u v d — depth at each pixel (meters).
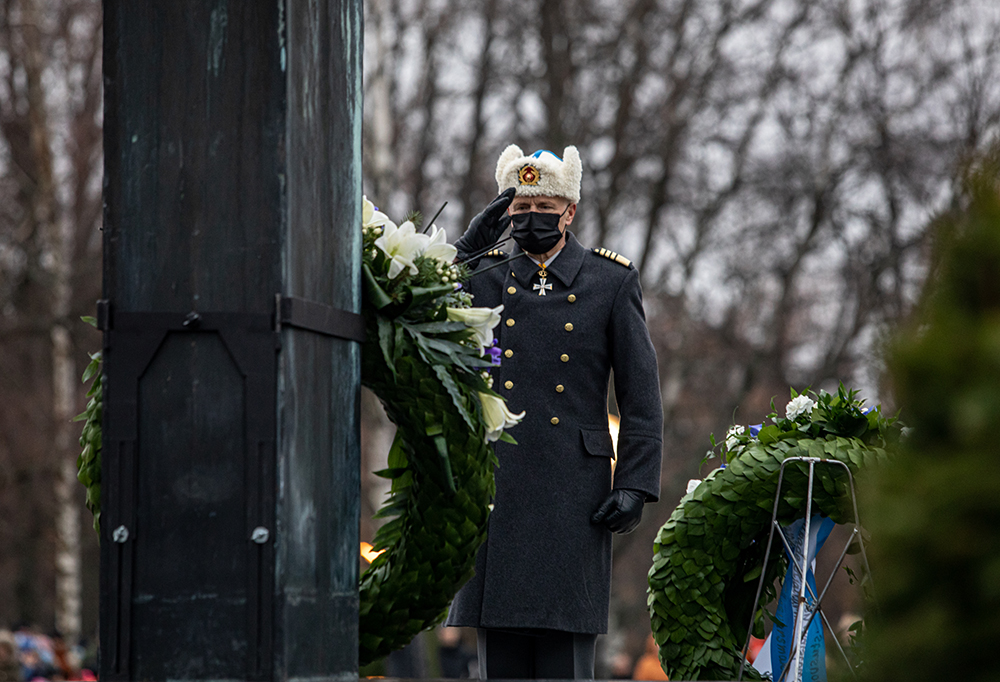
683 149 40.47
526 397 9.62
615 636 43.41
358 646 7.29
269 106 6.13
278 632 5.95
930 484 3.55
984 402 3.50
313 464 6.31
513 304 9.82
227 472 6.04
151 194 6.19
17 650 24.50
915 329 3.71
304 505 6.20
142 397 6.13
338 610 6.52
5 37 39.25
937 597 3.57
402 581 7.53
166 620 6.03
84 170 42.66
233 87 6.16
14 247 39.31
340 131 6.73
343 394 6.68
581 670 9.44
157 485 6.09
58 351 38.66
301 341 6.23
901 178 38.03
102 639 6.07
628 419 9.57
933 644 3.53
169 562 6.05
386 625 7.59
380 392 7.32
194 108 6.18
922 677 3.58
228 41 6.18
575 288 9.82
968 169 3.80
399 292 7.19
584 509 9.49
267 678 5.94
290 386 6.10
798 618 8.10
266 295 6.09
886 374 3.71
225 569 6.01
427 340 7.22
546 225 9.65
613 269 9.91
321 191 6.49
